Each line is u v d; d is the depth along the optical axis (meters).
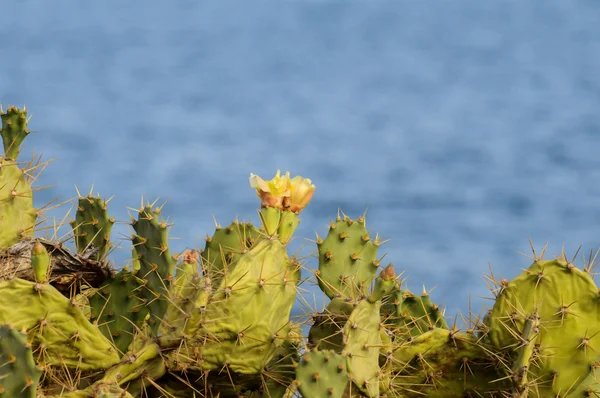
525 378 3.79
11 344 3.18
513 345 3.88
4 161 4.10
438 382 4.00
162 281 3.91
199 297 3.68
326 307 3.94
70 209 4.27
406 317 4.20
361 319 3.61
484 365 3.97
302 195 3.96
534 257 3.99
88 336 3.61
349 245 4.10
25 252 3.98
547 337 3.90
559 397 3.89
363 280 4.11
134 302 4.07
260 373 3.74
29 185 4.16
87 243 4.20
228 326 3.68
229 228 4.05
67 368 3.59
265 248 3.79
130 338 4.06
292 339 3.86
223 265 3.94
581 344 3.88
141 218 3.99
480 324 4.08
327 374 3.37
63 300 3.56
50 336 3.56
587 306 3.90
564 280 3.91
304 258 3.96
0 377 3.19
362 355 3.59
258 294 3.71
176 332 3.67
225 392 3.78
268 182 3.94
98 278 4.11
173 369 3.69
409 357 3.99
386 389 3.88
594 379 3.87
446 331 3.99
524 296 3.94
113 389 3.48
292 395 3.88
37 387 3.48
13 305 3.50
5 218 4.05
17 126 4.28
